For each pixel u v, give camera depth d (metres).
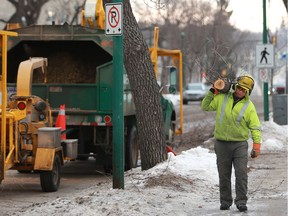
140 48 25.02
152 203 19.56
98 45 31.92
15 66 33.53
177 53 41.38
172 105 41.50
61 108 27.97
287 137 41.38
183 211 18.80
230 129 18.52
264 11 48.38
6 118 23.75
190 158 25.86
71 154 27.17
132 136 32.53
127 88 31.33
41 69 29.62
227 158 18.83
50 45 33.94
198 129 53.38
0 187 26.77
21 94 26.19
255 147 18.52
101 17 33.31
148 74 25.34
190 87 114.44
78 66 33.50
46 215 18.33
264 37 48.22
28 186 27.08
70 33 32.03
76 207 18.92
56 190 25.66
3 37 22.78
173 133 42.41
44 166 24.53
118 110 21.50
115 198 19.95
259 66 47.44
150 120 25.47
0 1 86.00
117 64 21.38
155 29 38.69
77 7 81.69
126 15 24.75
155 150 25.55
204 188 22.61
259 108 87.50
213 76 28.16
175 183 22.56
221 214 18.44
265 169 28.67
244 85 18.47
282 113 49.75
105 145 31.03
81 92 30.94
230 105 18.61
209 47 53.91
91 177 30.59
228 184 19.03
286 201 20.47
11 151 23.91
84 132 31.52
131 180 23.14
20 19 78.62
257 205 19.75
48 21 90.94
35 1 79.94
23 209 20.44
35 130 25.25
